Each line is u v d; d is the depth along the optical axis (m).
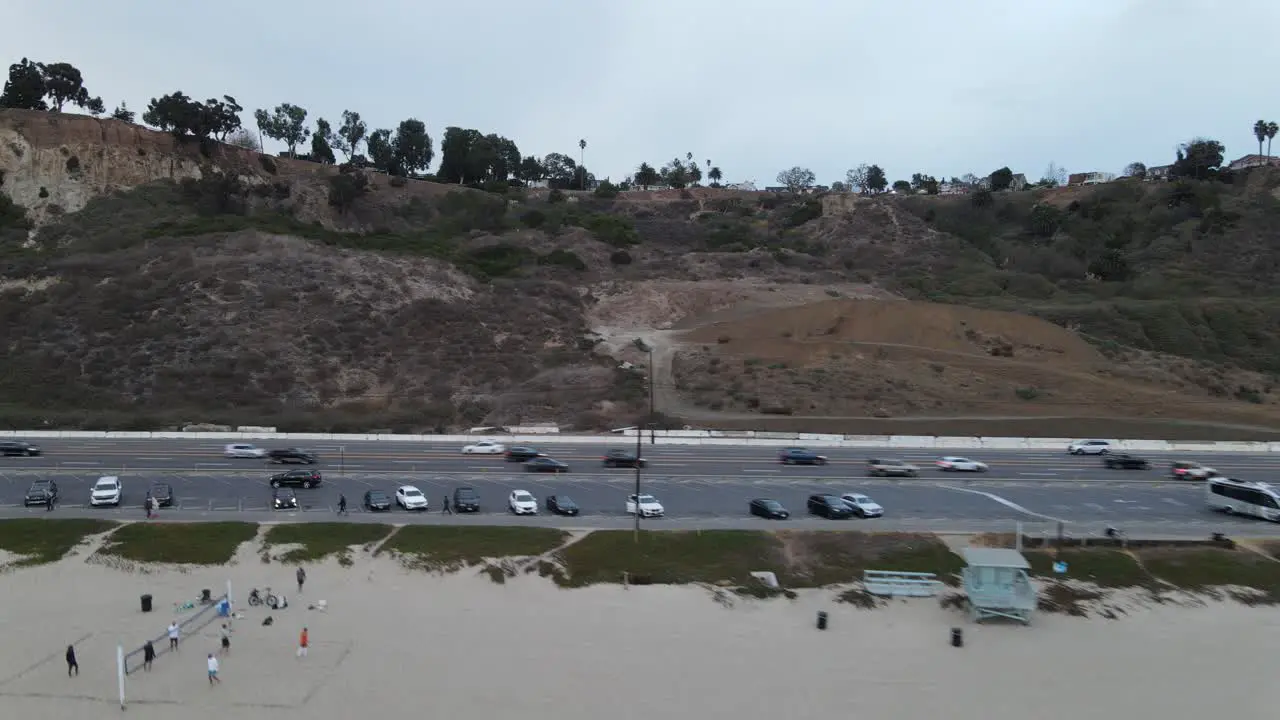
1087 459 87.19
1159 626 49.97
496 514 62.38
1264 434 98.81
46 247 136.00
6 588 50.78
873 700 41.88
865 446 92.25
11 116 152.62
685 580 53.16
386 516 60.97
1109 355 131.12
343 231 177.75
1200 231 191.88
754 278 170.38
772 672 44.22
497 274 151.50
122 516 59.41
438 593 51.59
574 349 124.31
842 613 50.41
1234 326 145.12
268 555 54.69
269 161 186.62
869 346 125.38
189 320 115.25
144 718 38.16
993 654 46.53
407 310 126.00
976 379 116.50
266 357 110.25
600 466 79.06
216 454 79.62
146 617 48.16
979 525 61.44
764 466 80.31
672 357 123.69
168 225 143.38
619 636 47.47
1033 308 154.12
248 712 38.84
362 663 43.84
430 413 102.38
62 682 41.03
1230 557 56.81
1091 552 57.25
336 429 95.25
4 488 66.06
